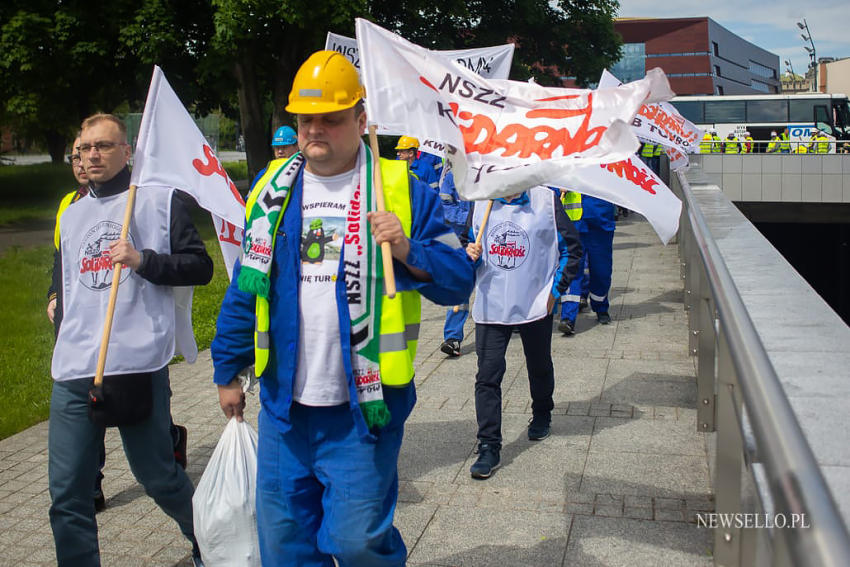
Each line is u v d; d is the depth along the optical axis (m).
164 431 3.30
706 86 36.47
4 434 5.49
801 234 31.45
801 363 1.98
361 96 2.49
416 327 2.59
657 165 18.92
